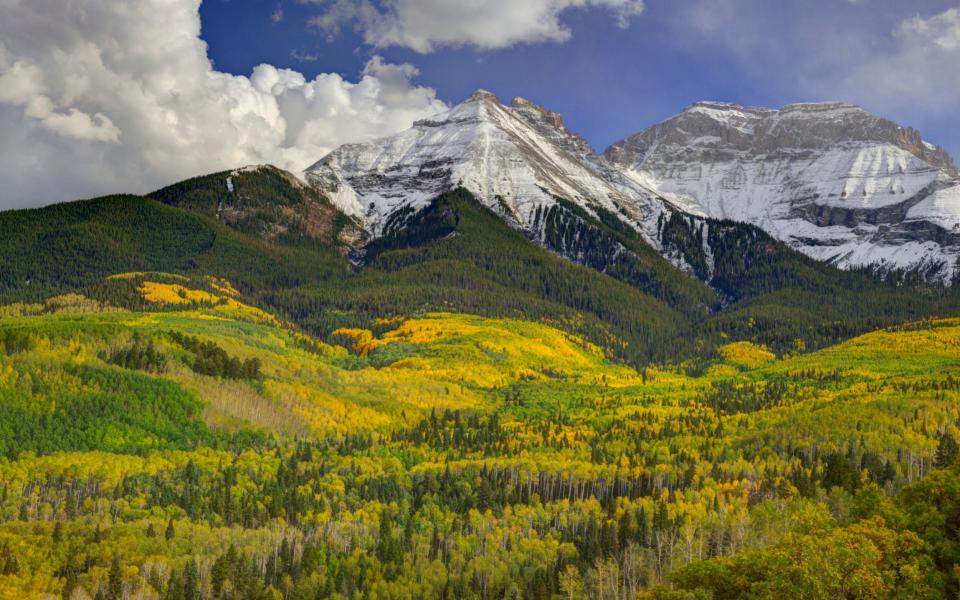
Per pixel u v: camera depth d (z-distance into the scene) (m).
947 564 156.50
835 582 149.88
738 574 162.62
